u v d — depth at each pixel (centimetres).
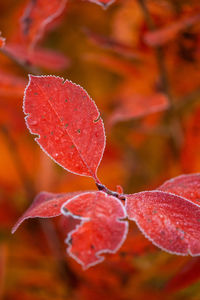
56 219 43
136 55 46
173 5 42
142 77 50
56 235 42
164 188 30
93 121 30
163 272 39
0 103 46
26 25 38
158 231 27
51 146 30
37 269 42
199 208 28
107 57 50
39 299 42
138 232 38
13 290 42
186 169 46
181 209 28
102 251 27
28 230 45
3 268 41
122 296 40
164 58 44
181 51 43
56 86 30
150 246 34
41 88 30
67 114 30
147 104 44
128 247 34
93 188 50
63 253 41
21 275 42
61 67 48
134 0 43
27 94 30
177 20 42
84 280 41
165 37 40
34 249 43
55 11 37
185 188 30
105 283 40
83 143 30
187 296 39
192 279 36
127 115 44
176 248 27
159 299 39
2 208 48
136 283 40
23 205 50
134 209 28
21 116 49
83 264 27
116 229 27
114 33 49
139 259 40
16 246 43
